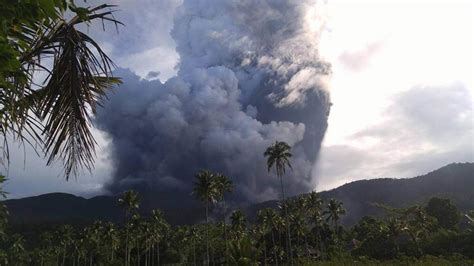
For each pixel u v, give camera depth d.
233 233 116.31
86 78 4.41
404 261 80.25
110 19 4.36
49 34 4.37
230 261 35.94
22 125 4.26
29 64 4.36
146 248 130.00
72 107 4.42
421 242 92.62
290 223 117.50
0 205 19.89
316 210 117.06
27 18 3.80
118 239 125.25
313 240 136.62
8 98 4.15
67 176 4.39
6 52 3.71
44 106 4.42
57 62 4.35
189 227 140.12
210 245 126.31
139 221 120.75
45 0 3.74
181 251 140.00
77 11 4.03
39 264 140.12
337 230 134.25
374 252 97.19
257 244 129.38
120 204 108.44
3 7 3.64
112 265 117.81
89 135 4.48
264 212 117.88
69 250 149.75
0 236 21.28
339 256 99.12
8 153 4.21
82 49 4.37
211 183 90.06
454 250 84.19
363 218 144.62
